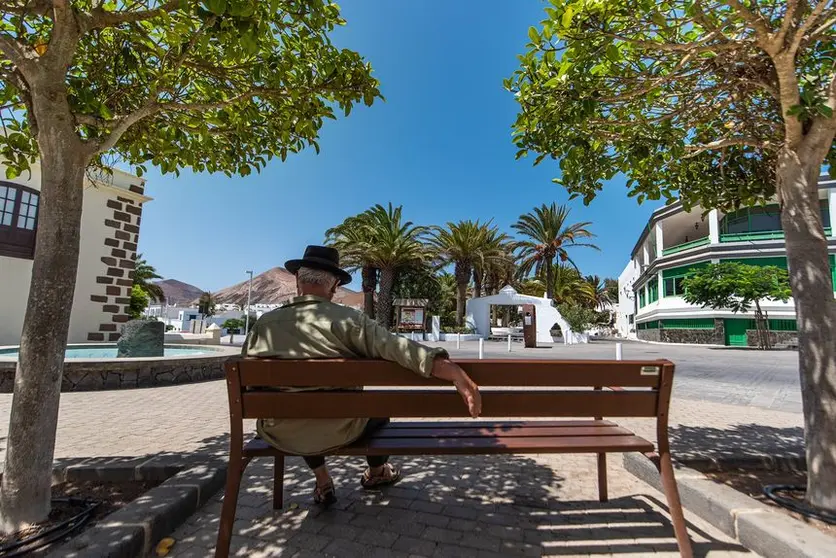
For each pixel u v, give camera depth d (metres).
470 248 31.92
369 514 2.70
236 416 2.14
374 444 2.26
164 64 3.17
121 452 3.78
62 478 2.98
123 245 14.02
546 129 3.26
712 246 30.59
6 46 2.33
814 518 2.46
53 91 2.37
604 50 2.77
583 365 2.17
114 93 3.38
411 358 2.00
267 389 2.19
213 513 2.65
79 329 12.75
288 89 3.38
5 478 2.26
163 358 7.92
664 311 34.69
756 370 12.38
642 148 3.31
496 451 2.22
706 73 3.44
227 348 13.14
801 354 2.72
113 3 3.54
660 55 3.49
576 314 36.28
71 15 2.35
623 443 2.30
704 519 2.63
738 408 6.31
